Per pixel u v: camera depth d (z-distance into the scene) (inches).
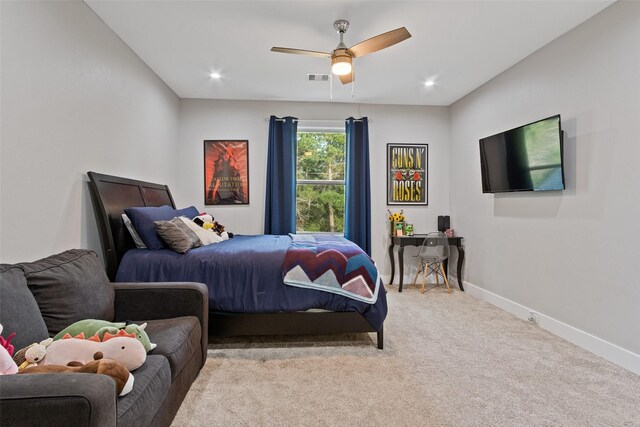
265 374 80.8
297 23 100.1
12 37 66.3
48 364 43.5
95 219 94.6
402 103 177.9
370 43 93.8
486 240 147.1
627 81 85.4
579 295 99.2
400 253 164.9
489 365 85.8
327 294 93.5
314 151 182.5
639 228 82.4
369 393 72.8
